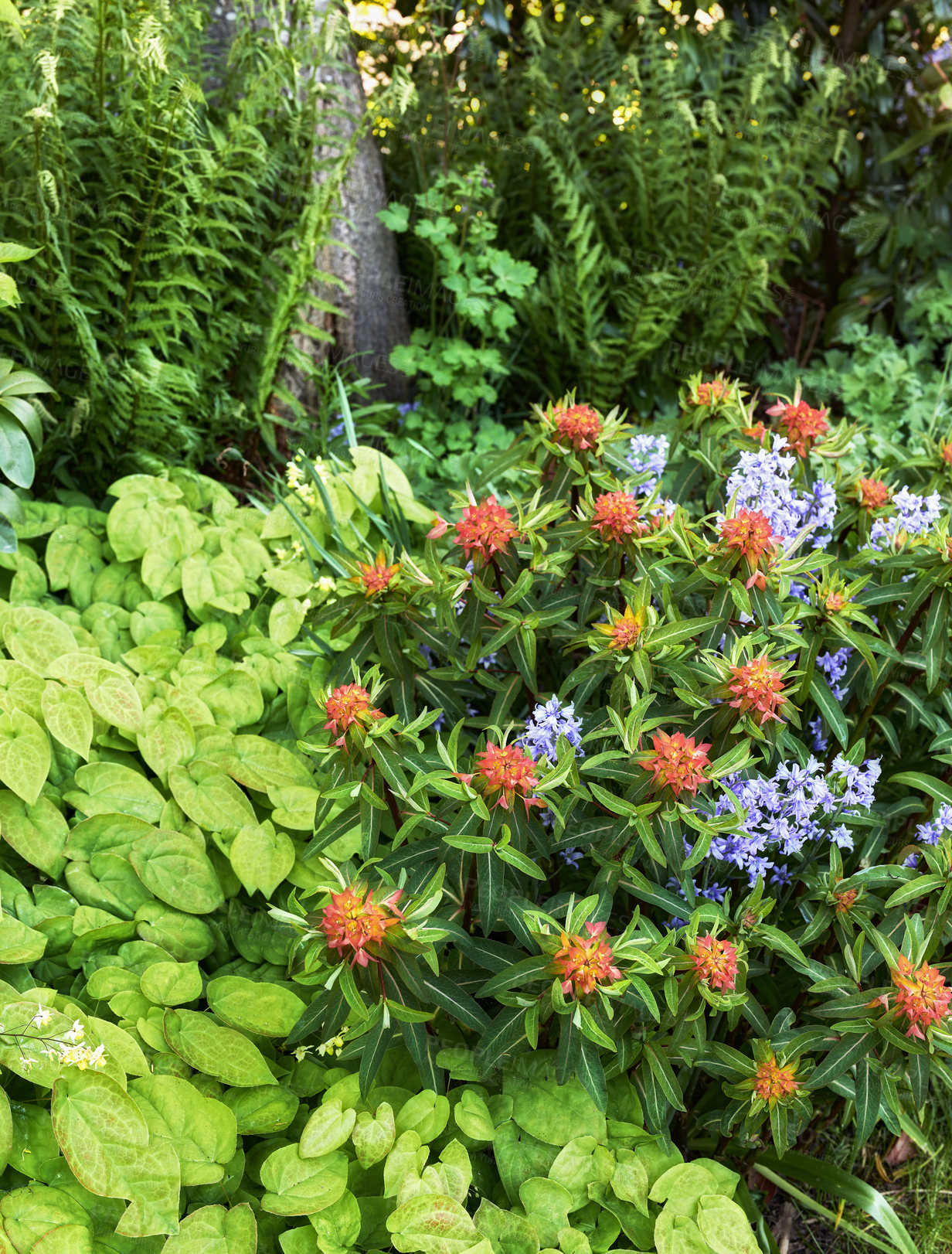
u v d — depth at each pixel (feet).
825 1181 6.14
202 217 8.52
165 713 6.83
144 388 8.42
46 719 6.29
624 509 5.75
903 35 15.25
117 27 8.26
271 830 6.41
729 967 4.91
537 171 13.08
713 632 5.63
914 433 10.81
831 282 15.39
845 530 7.26
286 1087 5.52
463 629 5.95
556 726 5.53
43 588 7.71
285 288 9.46
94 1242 4.65
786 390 13.04
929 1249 6.53
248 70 9.69
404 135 13.16
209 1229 4.77
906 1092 6.40
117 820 6.21
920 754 7.20
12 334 8.45
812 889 6.02
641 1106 5.69
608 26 12.78
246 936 6.24
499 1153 5.37
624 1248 5.57
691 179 12.32
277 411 11.00
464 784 4.90
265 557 8.34
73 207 8.23
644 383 13.21
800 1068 5.48
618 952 4.84
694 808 5.23
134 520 7.92
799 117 12.34
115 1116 4.77
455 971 5.60
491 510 5.72
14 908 5.76
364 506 8.55
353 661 5.94
